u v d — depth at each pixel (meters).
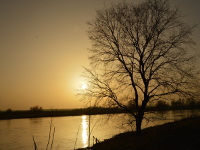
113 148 20.77
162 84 20.50
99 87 21.09
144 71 21.41
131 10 22.02
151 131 27.62
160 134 22.98
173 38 20.48
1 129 57.19
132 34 21.52
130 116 22.39
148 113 21.94
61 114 134.50
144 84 21.52
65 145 34.00
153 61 21.02
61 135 44.41
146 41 21.30
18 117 112.75
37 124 70.25
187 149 17.75
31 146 34.19
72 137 41.34
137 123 22.09
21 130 54.53
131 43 21.42
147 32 21.30
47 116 117.25
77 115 133.50
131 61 21.52
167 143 19.55
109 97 20.84
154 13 21.36
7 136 44.81
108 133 40.75
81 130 50.72
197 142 19.12
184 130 23.11
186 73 20.08
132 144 20.42
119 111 21.41
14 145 35.34
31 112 124.31
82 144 33.66
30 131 52.25
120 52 21.53
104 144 24.67
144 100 21.52
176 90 20.36
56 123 72.44
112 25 21.88
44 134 46.78
